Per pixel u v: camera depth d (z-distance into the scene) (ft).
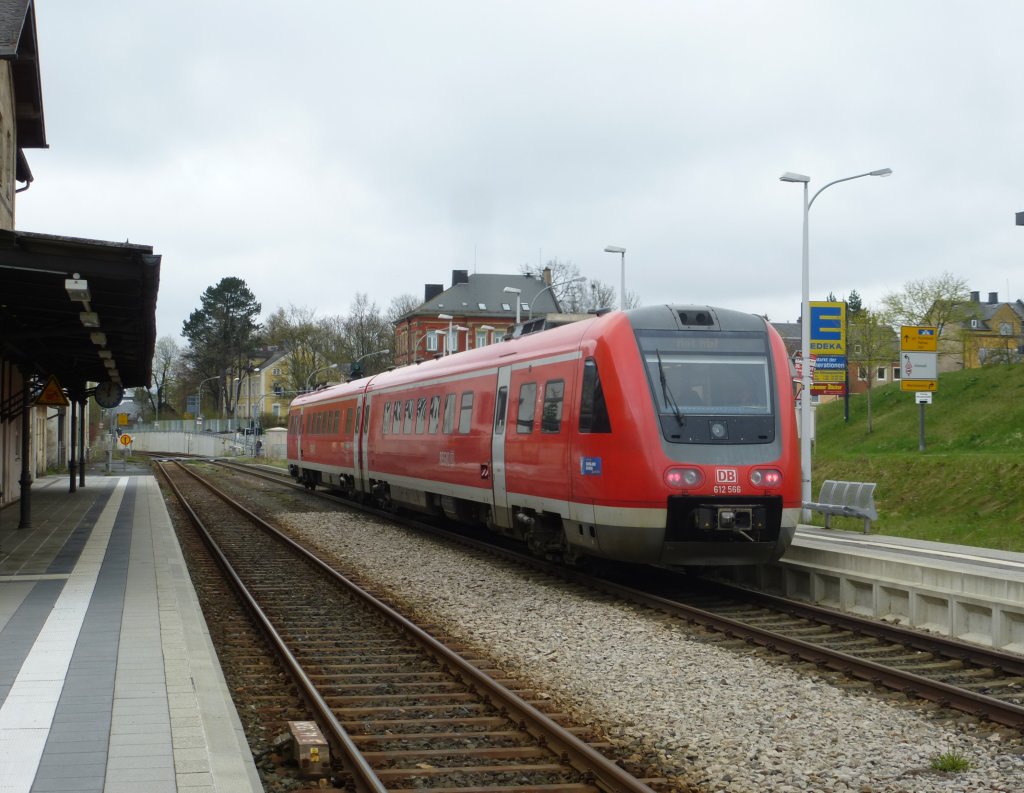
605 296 290.15
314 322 352.49
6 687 25.54
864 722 26.45
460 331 293.23
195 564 59.21
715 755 23.90
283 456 247.91
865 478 99.55
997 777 22.44
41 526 70.23
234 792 18.28
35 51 87.56
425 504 73.82
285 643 37.09
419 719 27.14
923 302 164.66
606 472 44.37
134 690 25.27
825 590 45.65
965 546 62.03
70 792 18.07
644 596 44.06
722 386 44.78
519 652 35.60
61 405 77.00
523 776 22.58
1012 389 113.60
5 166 83.61
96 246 41.27
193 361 367.45
